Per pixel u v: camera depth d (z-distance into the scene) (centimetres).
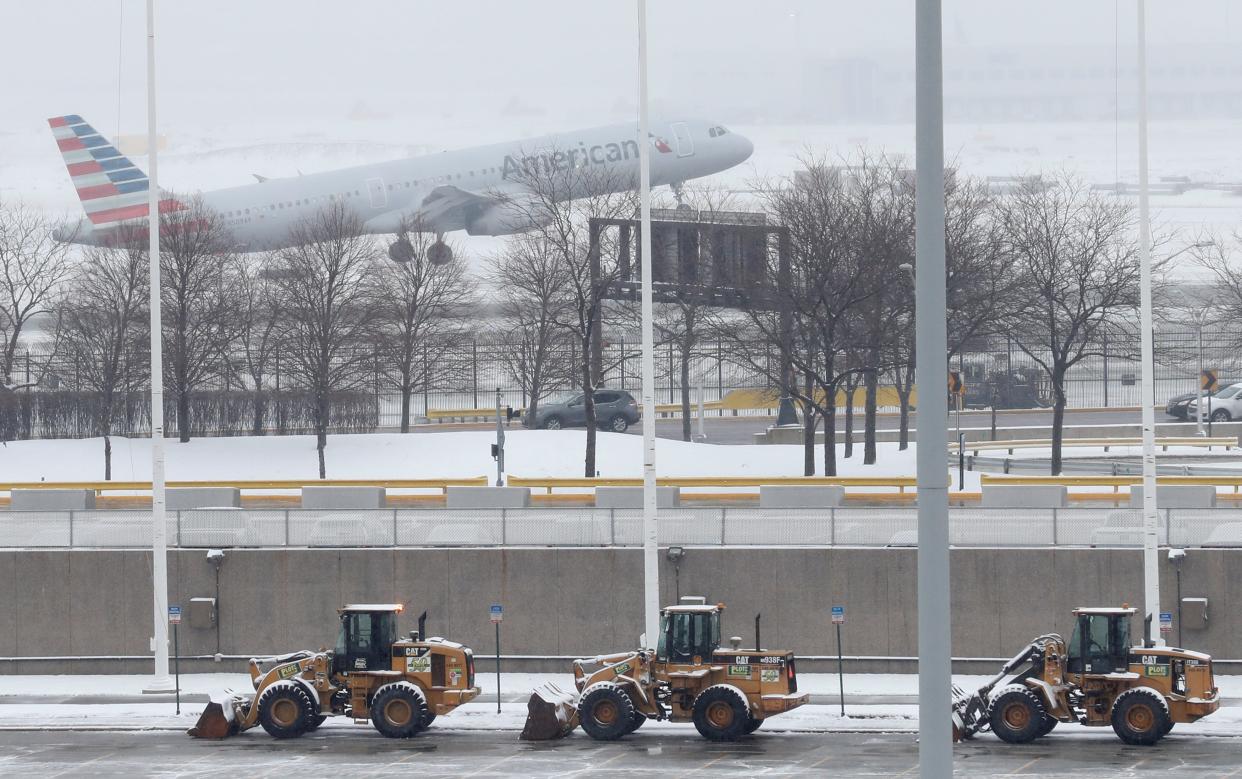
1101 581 14212
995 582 14362
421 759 10781
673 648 11569
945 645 4722
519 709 12744
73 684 14425
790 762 10488
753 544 14775
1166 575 14100
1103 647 11131
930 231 4756
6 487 18675
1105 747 10894
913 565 14412
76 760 10944
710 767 10344
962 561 14425
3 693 13950
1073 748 10869
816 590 14525
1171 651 11094
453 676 11831
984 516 14550
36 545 15288
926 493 4759
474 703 13075
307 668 11950
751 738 11456
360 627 11844
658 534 14888
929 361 4762
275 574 15012
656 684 11606
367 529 15100
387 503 18488
